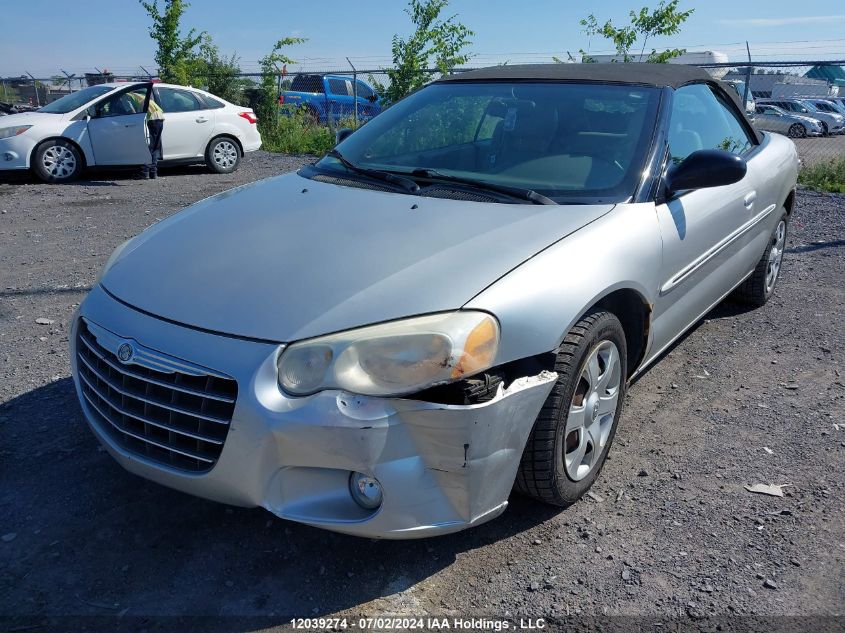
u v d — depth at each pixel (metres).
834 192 10.77
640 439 3.53
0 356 4.40
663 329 3.53
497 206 3.06
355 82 16.88
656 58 13.70
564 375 2.65
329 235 2.86
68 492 3.03
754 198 4.42
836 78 30.17
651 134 3.46
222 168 13.03
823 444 3.48
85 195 10.34
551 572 2.60
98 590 2.49
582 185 3.25
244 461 2.33
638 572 2.59
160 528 2.82
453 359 2.28
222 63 20.08
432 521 2.37
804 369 4.36
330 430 2.23
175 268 2.81
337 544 2.74
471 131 3.72
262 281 2.60
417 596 2.48
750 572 2.59
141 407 2.55
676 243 3.36
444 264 2.58
